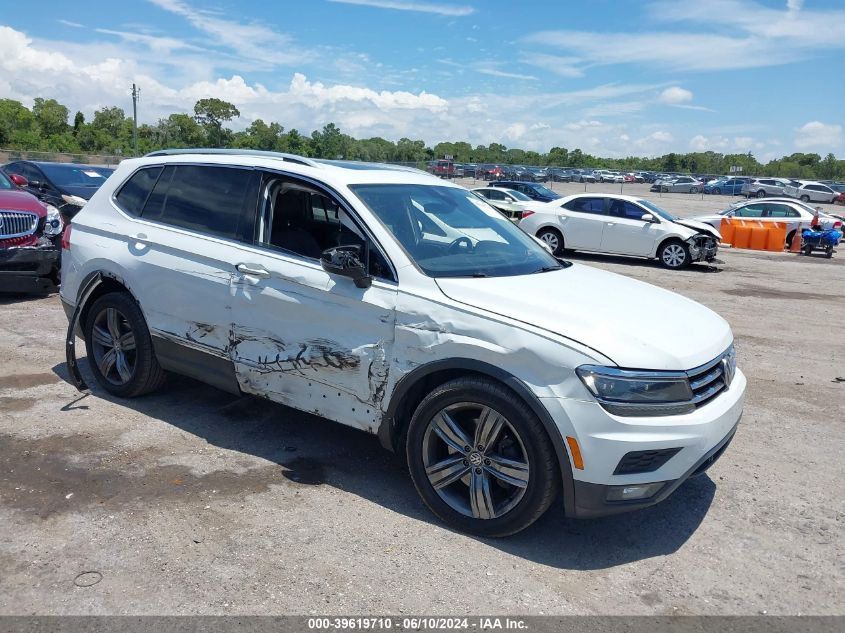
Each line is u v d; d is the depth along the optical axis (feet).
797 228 68.18
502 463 11.83
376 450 15.67
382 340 12.90
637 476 11.18
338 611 10.02
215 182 16.15
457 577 11.02
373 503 13.26
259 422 16.85
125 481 13.57
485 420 11.90
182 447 15.25
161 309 16.17
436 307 12.40
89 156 150.20
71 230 18.33
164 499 12.96
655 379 11.15
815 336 29.53
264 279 14.39
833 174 320.29
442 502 12.52
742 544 12.46
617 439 10.91
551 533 12.60
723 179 194.08
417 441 12.66
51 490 13.09
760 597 10.87
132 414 16.96
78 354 21.47
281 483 13.85
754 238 69.67
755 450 16.74
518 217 58.29
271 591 10.39
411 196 15.38
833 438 17.63
